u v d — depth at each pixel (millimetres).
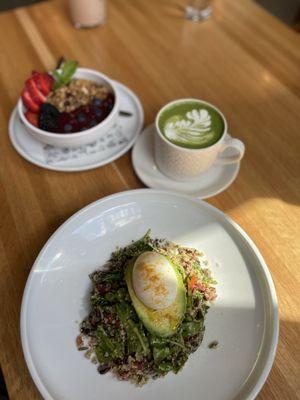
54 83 444
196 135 361
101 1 543
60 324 297
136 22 579
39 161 403
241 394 261
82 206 380
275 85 492
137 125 442
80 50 534
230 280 317
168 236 344
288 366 288
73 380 274
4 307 315
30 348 268
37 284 299
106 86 446
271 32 565
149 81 495
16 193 388
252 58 526
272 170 406
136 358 289
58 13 590
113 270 324
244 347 283
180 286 301
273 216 373
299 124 449
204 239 337
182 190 385
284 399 274
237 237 328
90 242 333
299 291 327
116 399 269
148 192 344
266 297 297
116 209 344
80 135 385
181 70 509
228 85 491
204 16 583
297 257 347
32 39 548
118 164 411
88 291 318
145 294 283
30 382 281
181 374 281
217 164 396
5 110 460
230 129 441
